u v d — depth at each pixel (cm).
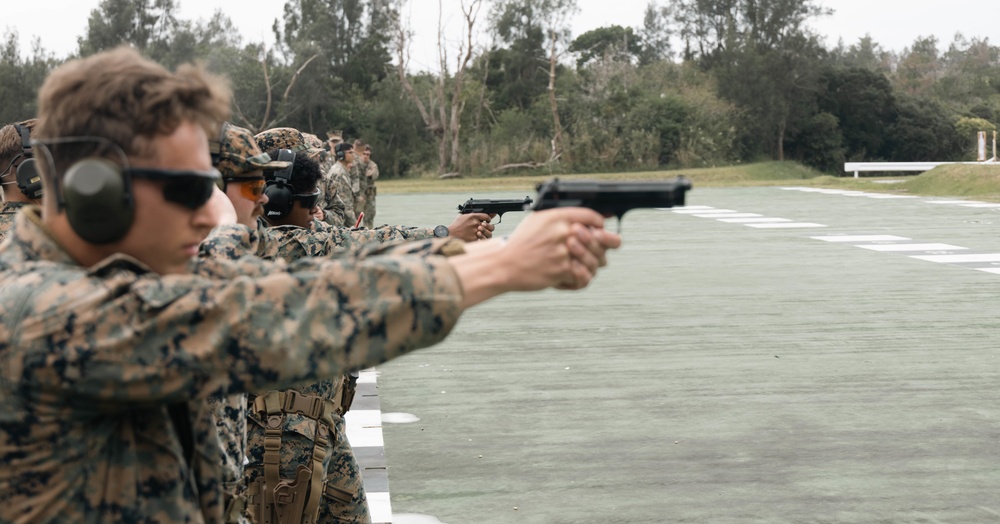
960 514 457
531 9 5784
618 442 568
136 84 147
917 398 655
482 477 513
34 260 154
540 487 497
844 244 1581
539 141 5309
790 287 1134
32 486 148
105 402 144
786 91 5953
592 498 481
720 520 451
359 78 5875
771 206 2553
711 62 6375
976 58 9281
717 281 1191
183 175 149
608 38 7606
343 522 340
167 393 142
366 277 145
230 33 5972
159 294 142
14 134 371
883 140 6316
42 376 140
